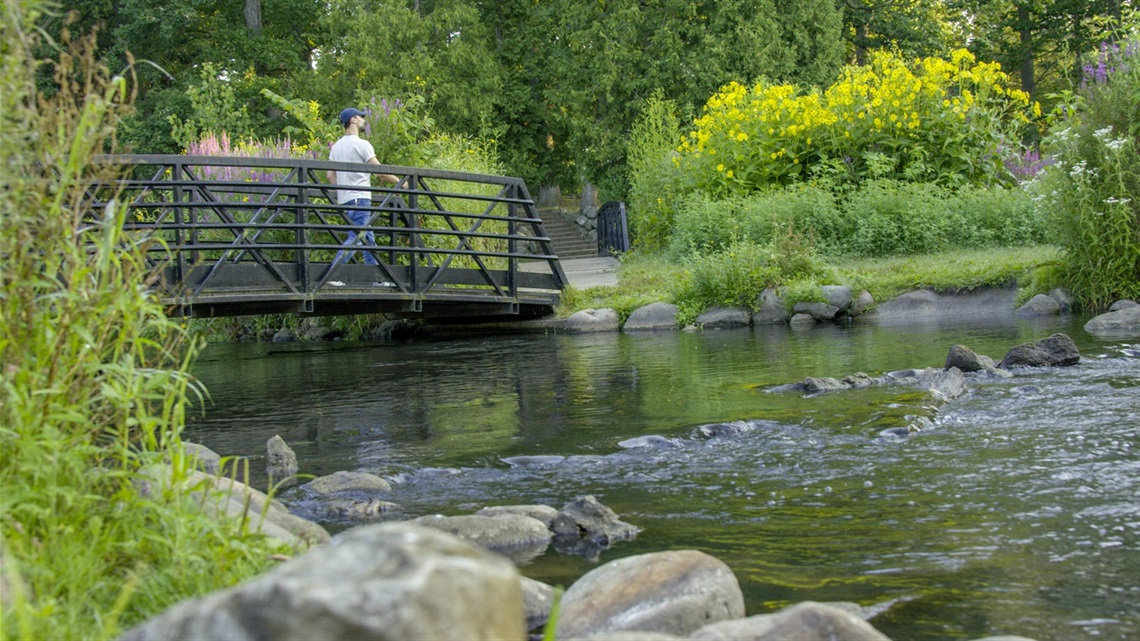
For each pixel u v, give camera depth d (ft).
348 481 16.38
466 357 35.45
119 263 10.13
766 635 8.06
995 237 47.16
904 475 15.17
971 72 57.72
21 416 8.72
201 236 44.45
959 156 54.08
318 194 46.39
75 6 102.27
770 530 12.98
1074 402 19.44
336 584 4.51
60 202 9.85
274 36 115.03
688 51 93.66
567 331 42.60
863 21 111.04
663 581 9.54
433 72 98.17
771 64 90.89
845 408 20.45
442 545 4.87
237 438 21.62
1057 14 114.62
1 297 9.38
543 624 10.00
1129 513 12.66
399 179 44.42
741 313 40.52
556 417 22.22
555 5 101.81
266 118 100.73
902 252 47.19
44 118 9.86
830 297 39.55
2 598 7.07
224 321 52.21
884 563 11.42
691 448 18.04
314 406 25.80
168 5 99.35
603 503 14.82
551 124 108.78
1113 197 35.81
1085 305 36.37
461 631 4.48
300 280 36.32
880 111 55.77
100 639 7.10
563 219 103.30
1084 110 38.17
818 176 55.62
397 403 25.62
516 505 14.70
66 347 9.52
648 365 29.99
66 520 8.73
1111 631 9.20
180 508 9.12
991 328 33.19
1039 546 11.67
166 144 96.94
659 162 64.54
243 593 4.58
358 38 98.02
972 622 9.59
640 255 62.54
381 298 37.52
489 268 47.83
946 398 20.66
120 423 9.82
